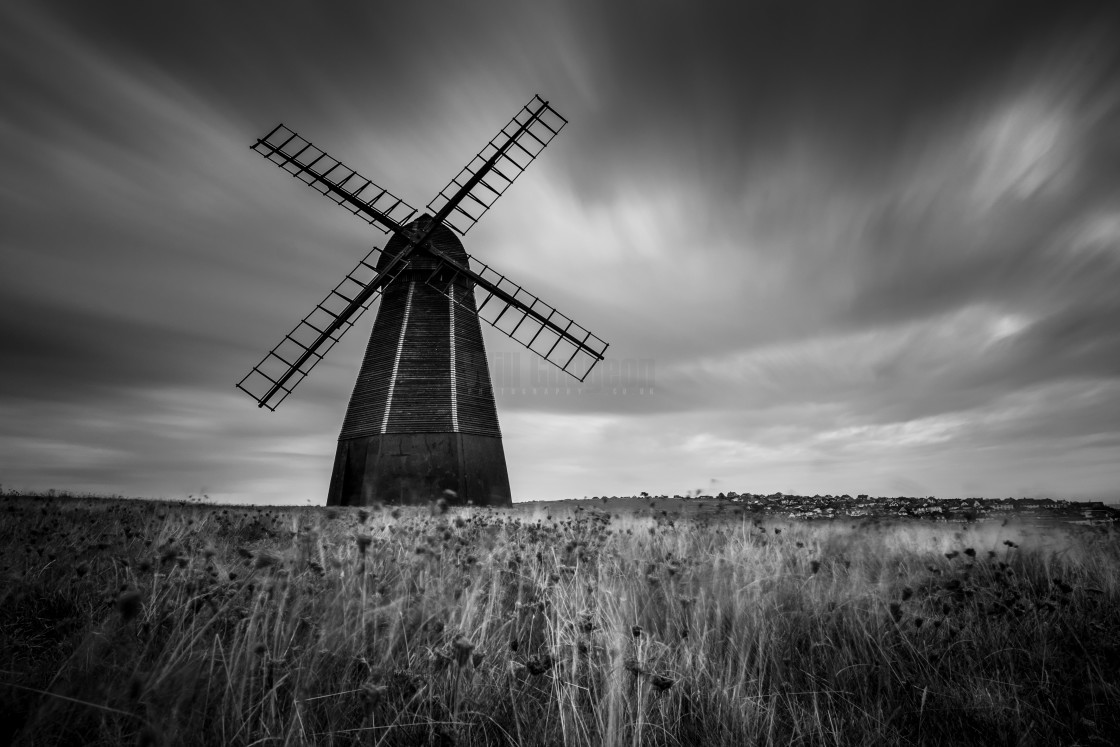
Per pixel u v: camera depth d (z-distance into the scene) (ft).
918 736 10.96
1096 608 16.25
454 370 80.84
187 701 9.50
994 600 15.99
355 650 12.09
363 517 17.34
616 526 36.65
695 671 12.63
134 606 8.10
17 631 13.60
